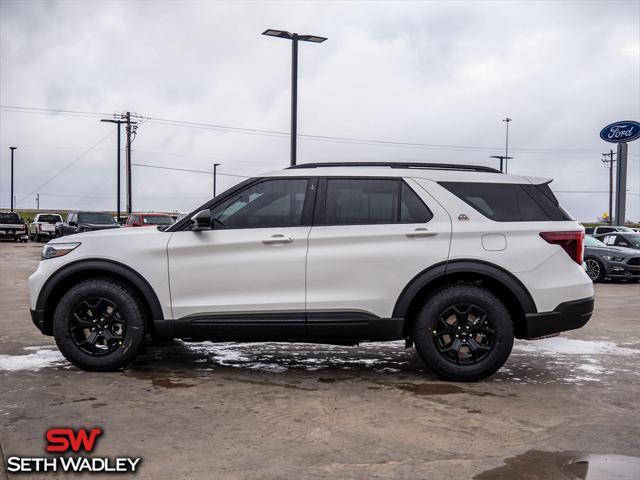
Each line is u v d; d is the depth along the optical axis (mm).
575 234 5172
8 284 13055
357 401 4520
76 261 5320
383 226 5145
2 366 5555
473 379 5082
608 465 3324
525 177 5340
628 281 16297
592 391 4875
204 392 4723
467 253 5051
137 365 5656
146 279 5230
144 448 3527
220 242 5184
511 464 3332
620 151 27891
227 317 5148
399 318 5066
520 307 5094
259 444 3604
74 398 4523
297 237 5129
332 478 3127
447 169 5422
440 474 3188
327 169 5352
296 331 5125
